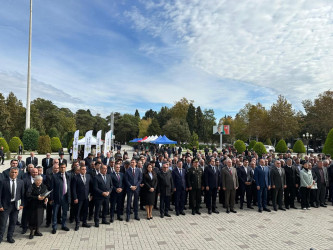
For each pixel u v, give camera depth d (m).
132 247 5.70
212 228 7.12
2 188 5.87
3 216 5.84
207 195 8.88
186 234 6.61
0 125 48.91
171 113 77.38
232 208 9.04
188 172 8.80
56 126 59.91
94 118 88.81
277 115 45.88
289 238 6.36
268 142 51.97
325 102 47.47
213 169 8.98
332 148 20.14
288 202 9.62
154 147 38.34
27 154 32.88
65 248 5.62
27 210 6.25
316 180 9.69
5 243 5.89
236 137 69.69
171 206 9.81
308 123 51.28
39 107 61.91
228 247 5.75
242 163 10.05
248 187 9.59
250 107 64.62
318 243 6.04
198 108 73.12
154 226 7.28
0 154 23.19
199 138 71.94
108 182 7.44
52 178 6.83
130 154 39.28
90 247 5.68
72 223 7.58
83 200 7.12
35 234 6.40
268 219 8.08
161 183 8.28
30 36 31.33
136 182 8.05
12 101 53.53
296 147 37.75
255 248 5.71
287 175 9.63
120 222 7.69
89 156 12.27
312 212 9.02
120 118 87.62
